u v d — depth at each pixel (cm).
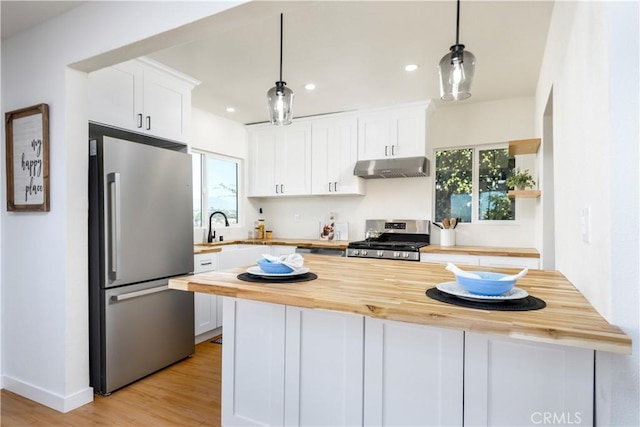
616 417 96
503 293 123
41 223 226
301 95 361
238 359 184
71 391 217
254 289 141
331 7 209
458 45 165
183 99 309
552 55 215
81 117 223
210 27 174
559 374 121
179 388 244
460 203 409
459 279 126
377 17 219
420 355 142
